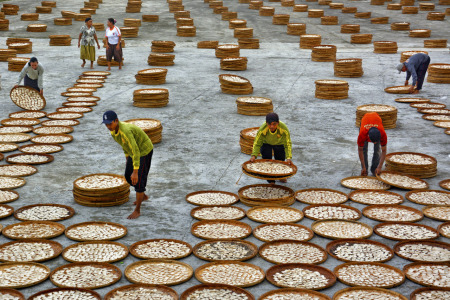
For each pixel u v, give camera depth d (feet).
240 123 41.88
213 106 47.29
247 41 82.02
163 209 25.64
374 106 43.60
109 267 19.81
